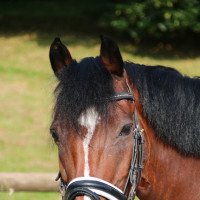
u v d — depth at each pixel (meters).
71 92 5.11
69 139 5.06
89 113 5.04
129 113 5.21
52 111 5.35
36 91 17.86
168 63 19.88
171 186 5.68
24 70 19.33
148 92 5.50
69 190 5.00
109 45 5.23
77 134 5.03
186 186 5.69
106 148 5.03
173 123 5.50
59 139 5.16
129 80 5.50
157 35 20.62
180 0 19.73
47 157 14.12
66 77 5.23
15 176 9.85
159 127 5.52
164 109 5.49
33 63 19.86
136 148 5.25
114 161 5.05
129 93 5.30
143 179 5.56
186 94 5.53
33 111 16.59
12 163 13.70
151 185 5.63
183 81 5.60
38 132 15.44
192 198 5.70
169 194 5.70
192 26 19.98
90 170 4.97
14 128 15.62
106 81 5.17
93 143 5.01
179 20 19.75
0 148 14.53
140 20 20.25
